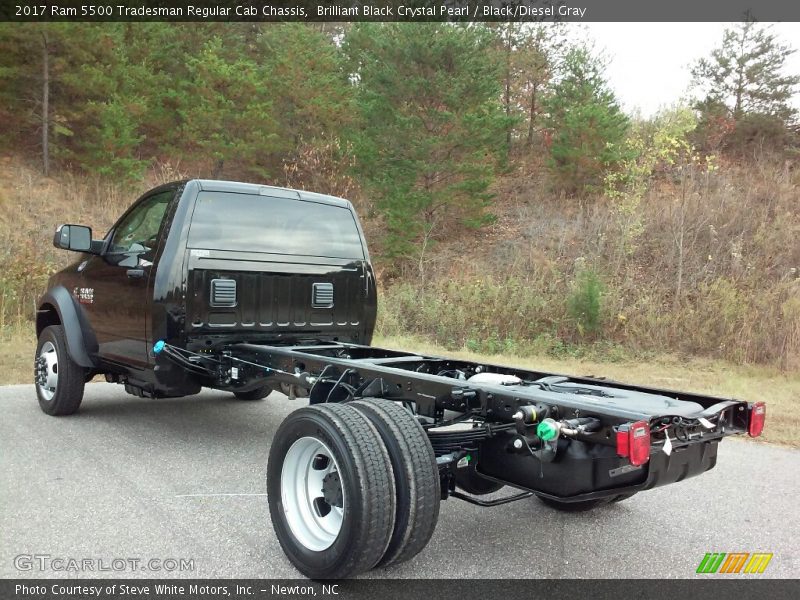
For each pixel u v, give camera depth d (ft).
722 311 40.60
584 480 10.88
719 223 51.70
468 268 54.39
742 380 32.86
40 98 63.98
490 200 59.00
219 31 76.33
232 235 17.81
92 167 62.59
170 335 16.78
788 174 58.13
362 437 10.48
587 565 12.07
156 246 17.42
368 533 10.14
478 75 55.31
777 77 70.64
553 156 62.85
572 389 12.74
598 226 54.13
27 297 43.65
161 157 70.95
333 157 65.00
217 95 63.26
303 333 19.13
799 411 25.66
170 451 18.58
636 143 57.21
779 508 15.38
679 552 12.76
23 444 18.88
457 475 13.03
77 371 21.40
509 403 11.26
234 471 16.87
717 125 64.95
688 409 10.92
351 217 20.61
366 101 58.75
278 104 67.72
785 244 48.34
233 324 17.71
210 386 18.33
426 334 45.14
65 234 19.16
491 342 41.37
